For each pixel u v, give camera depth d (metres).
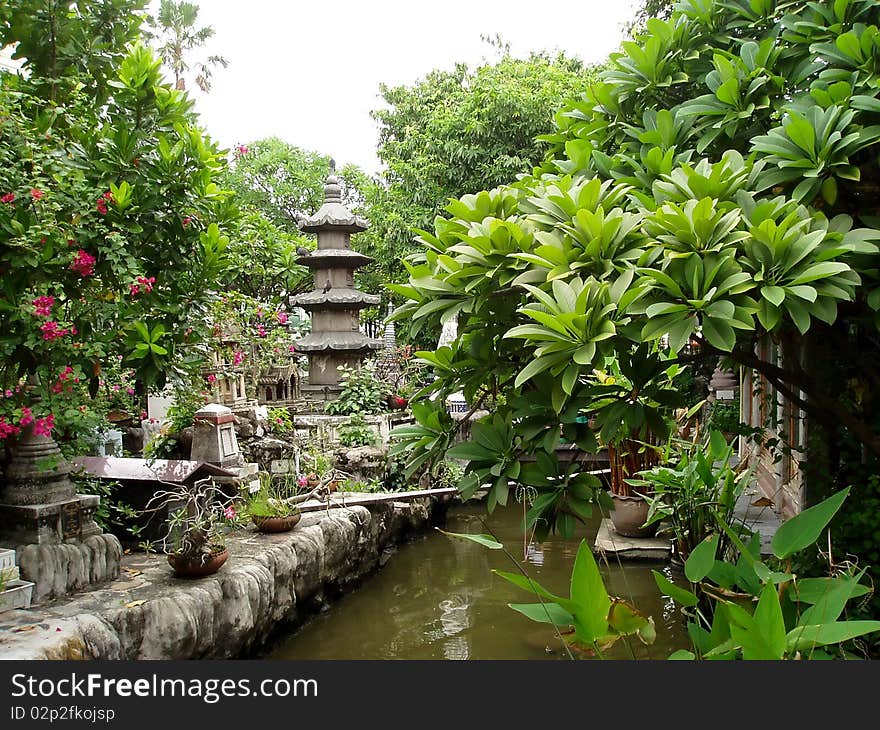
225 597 4.48
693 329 1.72
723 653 1.90
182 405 5.01
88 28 4.54
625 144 2.91
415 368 11.62
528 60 15.91
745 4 2.99
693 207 1.93
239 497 5.92
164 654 3.92
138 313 4.04
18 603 3.78
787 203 2.02
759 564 2.17
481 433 2.19
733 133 2.59
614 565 6.85
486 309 2.22
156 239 4.32
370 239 15.14
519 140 13.32
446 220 2.38
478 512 10.16
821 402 2.41
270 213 22.05
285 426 8.73
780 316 1.75
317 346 10.66
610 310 1.75
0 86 3.69
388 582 7.07
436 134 13.96
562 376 2.03
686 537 4.64
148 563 4.84
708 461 4.52
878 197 2.67
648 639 1.85
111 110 4.54
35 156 3.60
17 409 3.64
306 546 5.68
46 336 3.44
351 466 8.88
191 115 4.70
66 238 3.58
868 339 3.29
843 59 2.44
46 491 4.16
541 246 2.01
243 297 5.91
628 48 2.91
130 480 5.51
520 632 5.56
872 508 3.27
